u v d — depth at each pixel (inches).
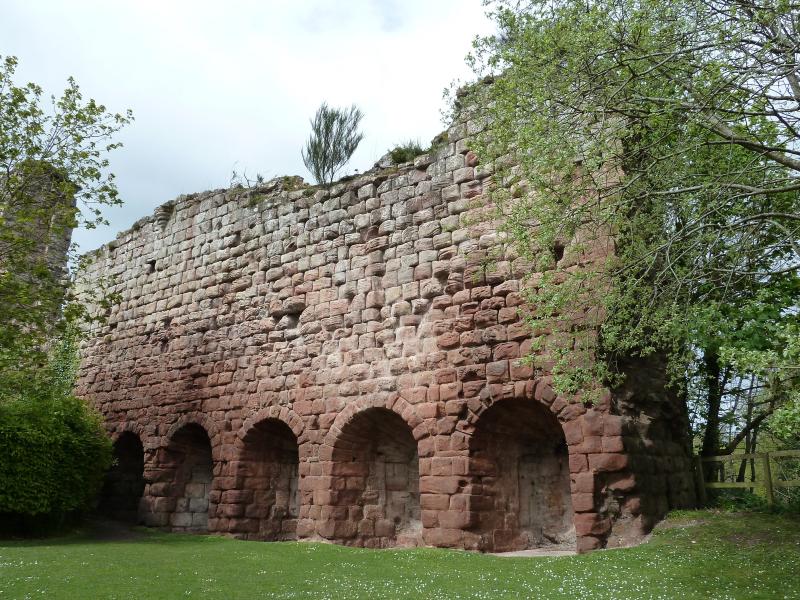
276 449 794.2
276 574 452.8
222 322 836.6
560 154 431.2
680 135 443.8
